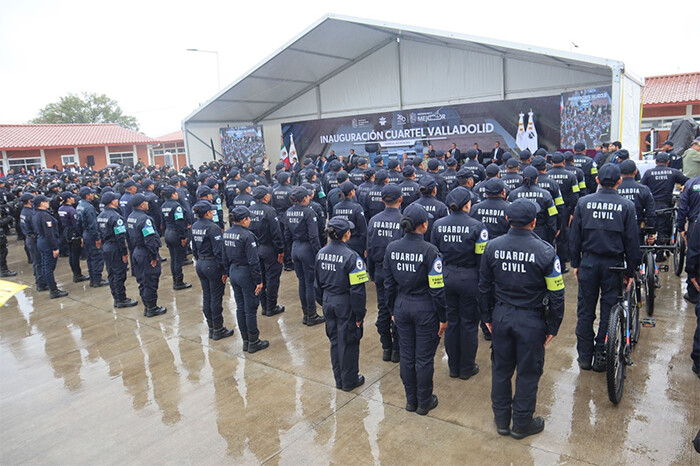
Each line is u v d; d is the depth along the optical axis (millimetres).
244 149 21516
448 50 17547
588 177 8984
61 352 6367
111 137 33375
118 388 5273
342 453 3895
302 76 19547
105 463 3994
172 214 8617
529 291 3699
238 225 5738
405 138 19125
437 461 3703
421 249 4090
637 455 3588
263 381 5223
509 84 16531
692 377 4609
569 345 5496
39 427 4609
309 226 6422
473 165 9734
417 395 4387
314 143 21734
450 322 4855
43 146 29375
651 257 5848
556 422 4070
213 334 6480
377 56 19172
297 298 8039
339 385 4953
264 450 4008
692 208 6090
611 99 12516
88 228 9242
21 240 15797
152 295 7535
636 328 5262
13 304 8656
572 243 4785
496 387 3947
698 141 8312
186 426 4445
